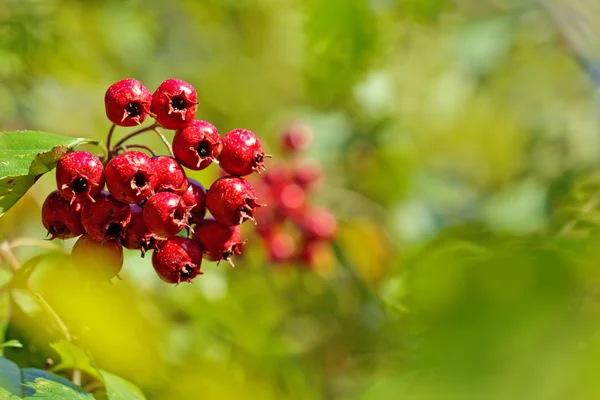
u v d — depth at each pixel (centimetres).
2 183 179
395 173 510
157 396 277
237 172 191
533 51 576
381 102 496
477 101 620
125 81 183
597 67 509
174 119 182
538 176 468
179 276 185
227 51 657
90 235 177
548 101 605
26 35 402
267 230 438
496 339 85
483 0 545
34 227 373
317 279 452
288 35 650
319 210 451
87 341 233
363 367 425
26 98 418
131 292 313
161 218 175
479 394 81
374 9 353
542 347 83
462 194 570
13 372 178
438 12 385
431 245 133
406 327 100
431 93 611
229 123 649
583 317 85
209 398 309
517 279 93
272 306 423
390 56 447
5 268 236
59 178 172
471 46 521
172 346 331
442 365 85
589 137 535
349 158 514
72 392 177
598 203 222
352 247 462
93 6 472
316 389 412
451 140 645
